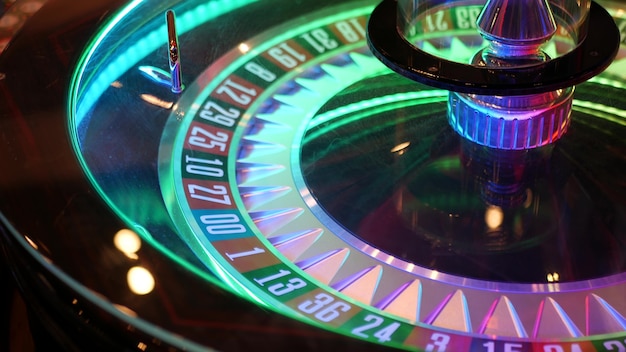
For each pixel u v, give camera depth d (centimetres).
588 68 147
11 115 146
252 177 158
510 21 149
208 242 141
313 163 160
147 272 116
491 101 156
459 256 138
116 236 122
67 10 172
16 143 139
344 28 191
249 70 181
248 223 146
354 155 162
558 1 152
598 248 138
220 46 183
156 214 142
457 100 162
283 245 141
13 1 197
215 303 111
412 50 154
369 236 143
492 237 141
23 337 169
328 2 193
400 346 106
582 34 153
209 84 176
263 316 109
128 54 172
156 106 166
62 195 129
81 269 116
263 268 136
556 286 131
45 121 145
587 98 170
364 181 155
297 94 177
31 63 159
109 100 163
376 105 174
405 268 136
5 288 175
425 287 132
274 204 151
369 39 157
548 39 150
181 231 141
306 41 188
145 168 153
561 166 156
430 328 122
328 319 124
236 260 137
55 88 153
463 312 127
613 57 150
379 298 130
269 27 188
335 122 170
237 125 169
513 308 127
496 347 118
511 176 154
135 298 112
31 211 126
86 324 114
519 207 147
